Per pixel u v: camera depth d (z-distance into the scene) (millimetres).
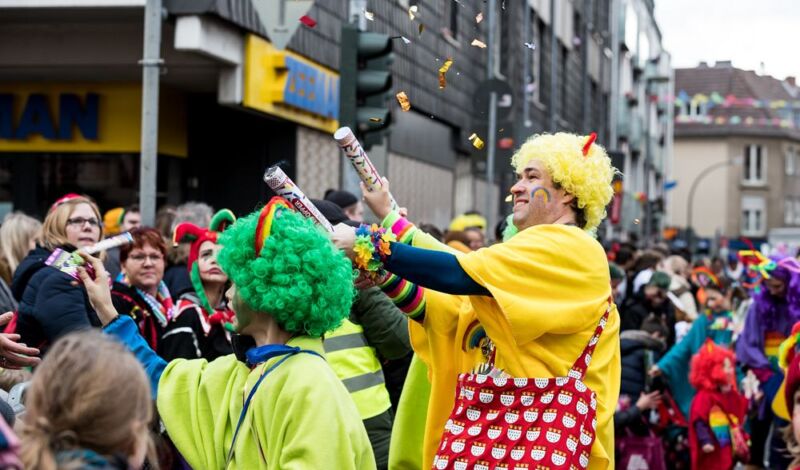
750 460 9586
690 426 8477
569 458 3658
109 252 7750
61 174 12766
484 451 3707
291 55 12531
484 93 13359
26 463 2342
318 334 3455
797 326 6156
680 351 9070
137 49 11211
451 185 21062
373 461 3488
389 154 16438
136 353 3748
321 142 14578
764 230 67750
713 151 67375
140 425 2434
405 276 3697
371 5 11398
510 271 3645
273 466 3297
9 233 6543
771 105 61750
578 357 3736
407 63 16031
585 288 3711
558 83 28438
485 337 3896
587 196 3994
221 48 10961
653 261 12164
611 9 39250
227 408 3482
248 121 13633
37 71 11742
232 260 3418
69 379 2363
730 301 11281
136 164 12648
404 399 4363
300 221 3443
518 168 4074
